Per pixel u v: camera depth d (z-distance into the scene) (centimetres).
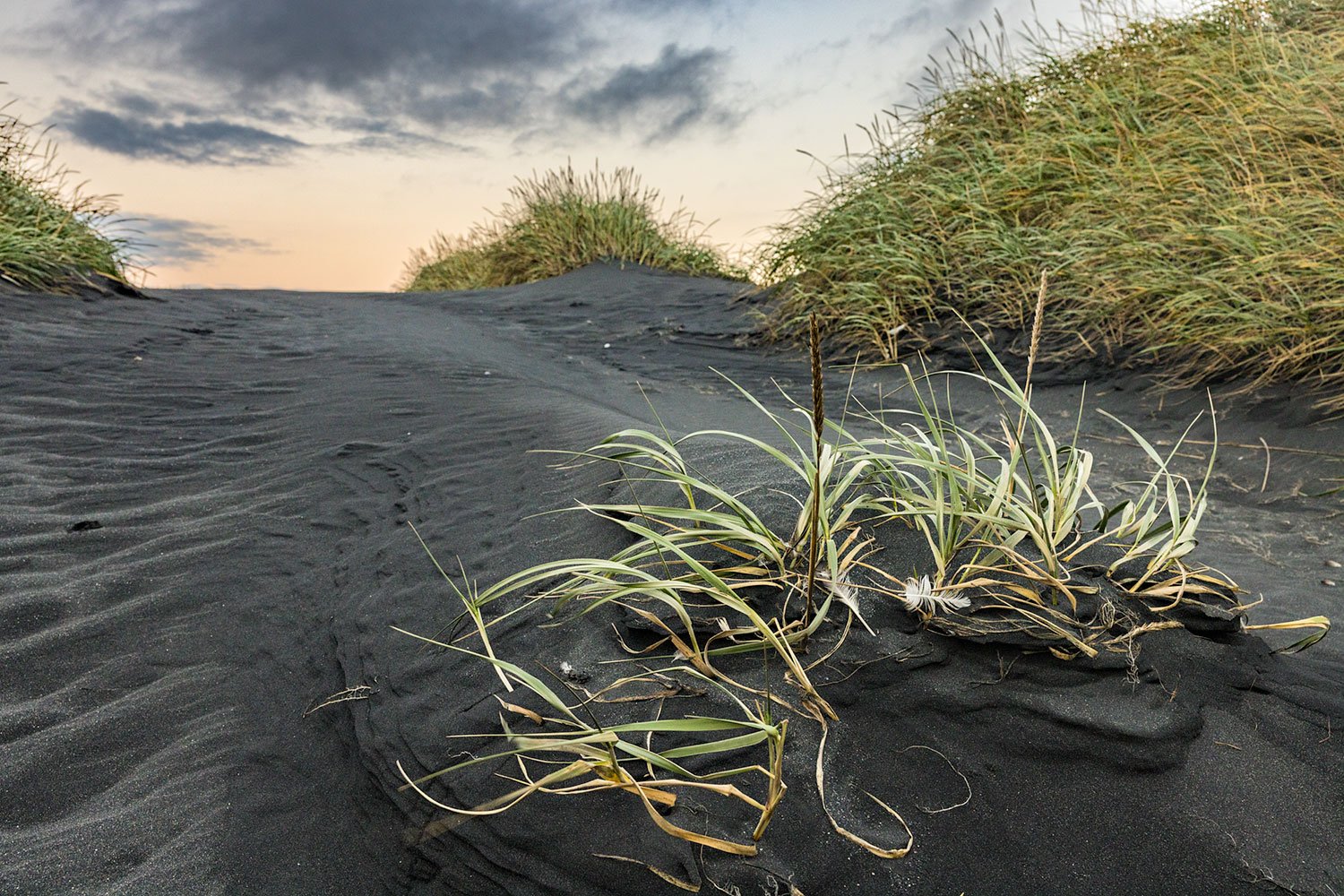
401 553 237
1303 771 141
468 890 132
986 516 175
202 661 199
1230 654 165
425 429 343
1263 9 649
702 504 207
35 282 573
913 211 676
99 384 410
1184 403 430
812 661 159
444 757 155
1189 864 126
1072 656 156
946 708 150
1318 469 337
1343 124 472
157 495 294
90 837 146
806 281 696
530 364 561
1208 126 545
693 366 617
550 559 213
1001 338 550
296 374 446
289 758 166
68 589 228
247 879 138
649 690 157
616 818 135
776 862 126
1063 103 672
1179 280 480
